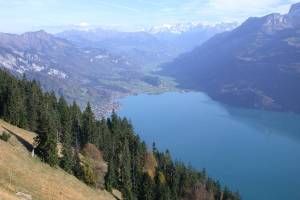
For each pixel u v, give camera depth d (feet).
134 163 483.51
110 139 542.57
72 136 512.63
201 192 531.50
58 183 314.35
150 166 545.03
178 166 549.54
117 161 486.38
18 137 384.47
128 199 410.93
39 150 351.05
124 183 431.84
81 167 381.81
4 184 247.50
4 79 522.06
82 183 364.99
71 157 376.89
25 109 477.36
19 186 259.39
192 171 578.66
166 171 547.90
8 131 391.86
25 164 309.83
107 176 406.82
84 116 549.95
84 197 321.52
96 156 480.23
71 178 354.13
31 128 475.31
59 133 475.72
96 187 384.47
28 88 542.98
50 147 346.74
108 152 523.70
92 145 489.26
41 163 338.54
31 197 249.14
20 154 327.88
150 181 453.58
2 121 439.22
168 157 588.09
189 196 525.34
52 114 491.31
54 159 348.59
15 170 283.79
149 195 447.83
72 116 539.70
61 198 283.79
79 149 503.20
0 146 316.19
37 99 521.24
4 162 286.25
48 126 349.61
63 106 551.18
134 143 553.23
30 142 388.16
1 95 471.21
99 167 440.04
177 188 522.47
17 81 559.79
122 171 443.32
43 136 348.18
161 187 457.68
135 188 452.35
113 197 395.14
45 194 272.92
